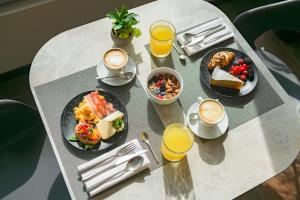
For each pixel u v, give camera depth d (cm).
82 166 109
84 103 120
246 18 153
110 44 135
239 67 130
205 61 132
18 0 176
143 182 110
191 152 116
